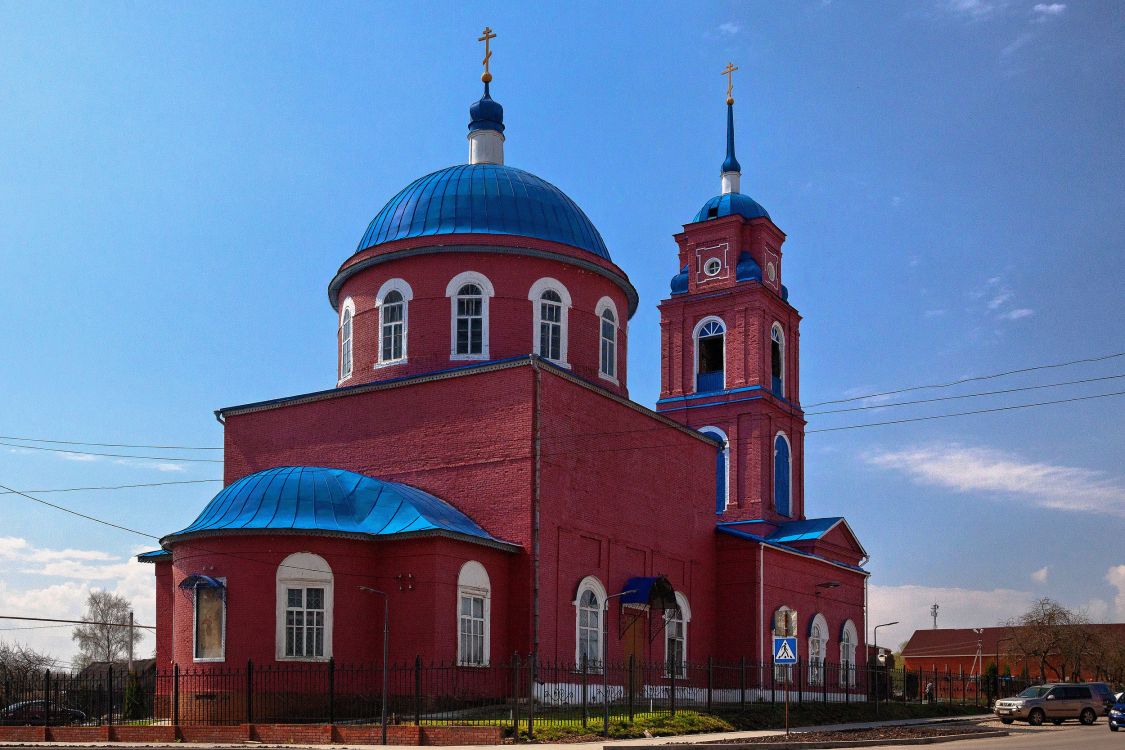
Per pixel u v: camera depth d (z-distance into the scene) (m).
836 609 49.81
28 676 40.88
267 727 26.77
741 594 42.72
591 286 38.97
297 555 29.64
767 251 55.41
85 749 25.28
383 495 31.66
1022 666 88.88
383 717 25.77
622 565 36.19
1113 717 37.06
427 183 39.56
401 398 35.06
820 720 36.56
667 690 37.75
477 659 30.62
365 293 38.50
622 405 37.31
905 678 55.94
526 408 32.75
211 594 29.91
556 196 40.09
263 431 37.53
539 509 32.16
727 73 58.06
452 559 30.19
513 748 24.05
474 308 36.84
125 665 61.44
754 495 51.31
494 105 42.25
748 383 52.66
